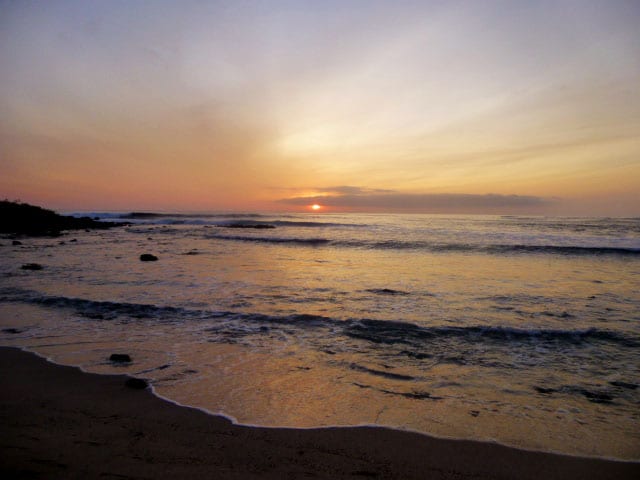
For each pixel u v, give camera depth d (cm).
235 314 835
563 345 655
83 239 2970
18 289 1077
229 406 442
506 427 404
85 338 682
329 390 487
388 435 385
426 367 564
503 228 3953
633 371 552
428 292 1066
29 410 427
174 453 346
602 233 3181
